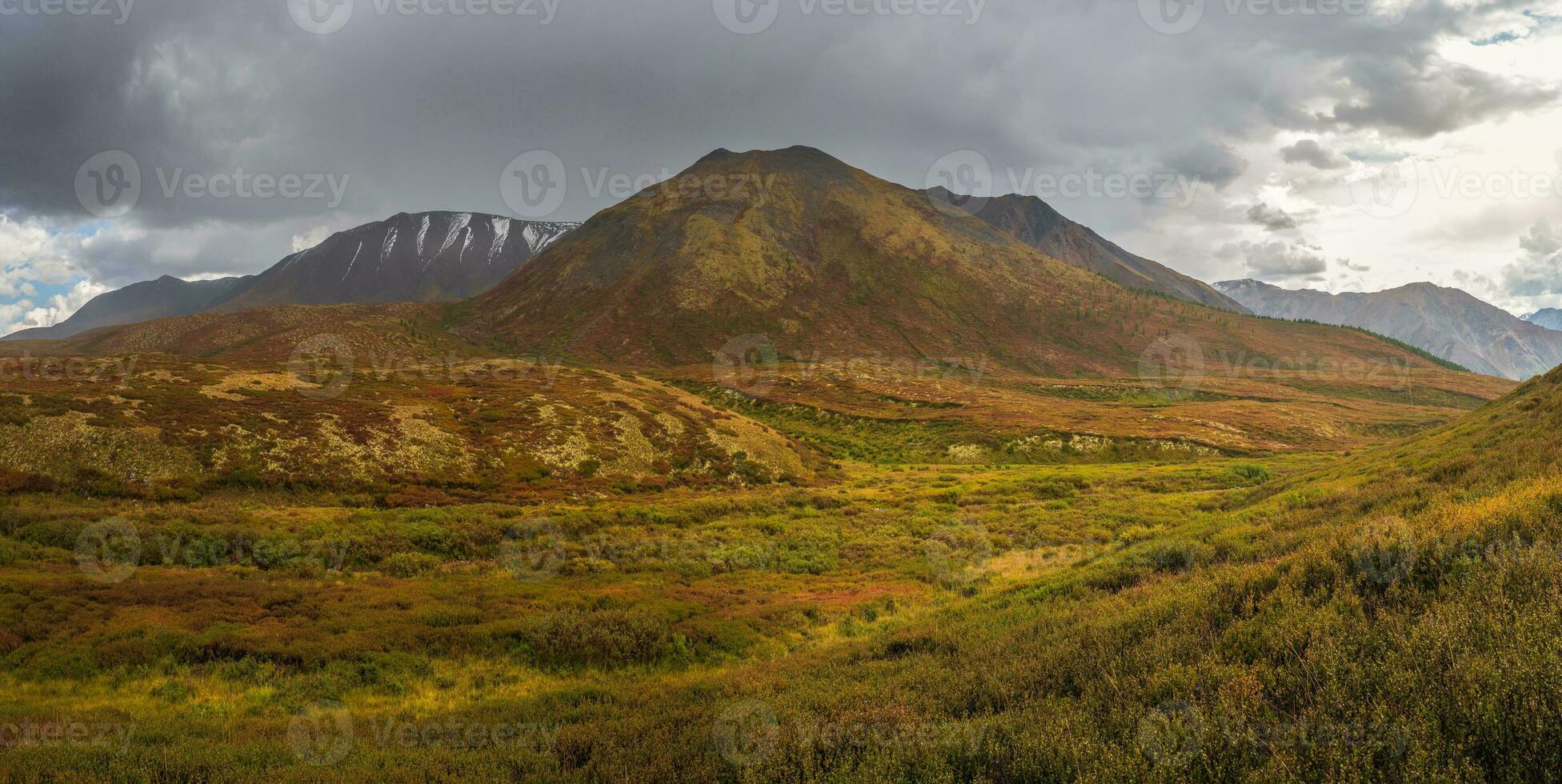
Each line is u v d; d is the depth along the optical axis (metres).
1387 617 8.38
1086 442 97.69
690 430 71.88
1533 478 15.40
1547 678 5.78
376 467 49.34
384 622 21.31
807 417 126.00
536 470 55.69
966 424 109.88
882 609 24.14
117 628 19.12
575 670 18.70
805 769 8.09
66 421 42.59
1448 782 5.23
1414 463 31.94
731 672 17.30
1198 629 10.45
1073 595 18.59
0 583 21.61
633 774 8.94
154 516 33.09
